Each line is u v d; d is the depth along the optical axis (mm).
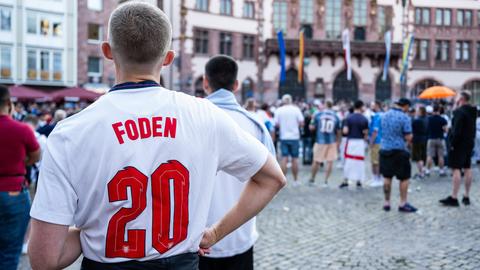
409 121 8656
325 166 16844
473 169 15789
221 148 1897
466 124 9016
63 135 1701
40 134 8820
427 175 14008
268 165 1933
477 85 39312
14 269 4672
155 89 1854
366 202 9891
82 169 1697
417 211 8805
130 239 1718
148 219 1727
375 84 43625
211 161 1869
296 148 12156
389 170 8797
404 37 41938
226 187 3266
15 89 26266
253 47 41812
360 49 42812
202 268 3395
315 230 7551
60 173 1679
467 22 39562
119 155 1713
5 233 4609
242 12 40938
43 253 1664
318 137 12250
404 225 7770
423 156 13531
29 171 8656
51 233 1665
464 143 9094
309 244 6723
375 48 42844
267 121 11789
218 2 39438
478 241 6699
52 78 33438
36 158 4844
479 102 37500
